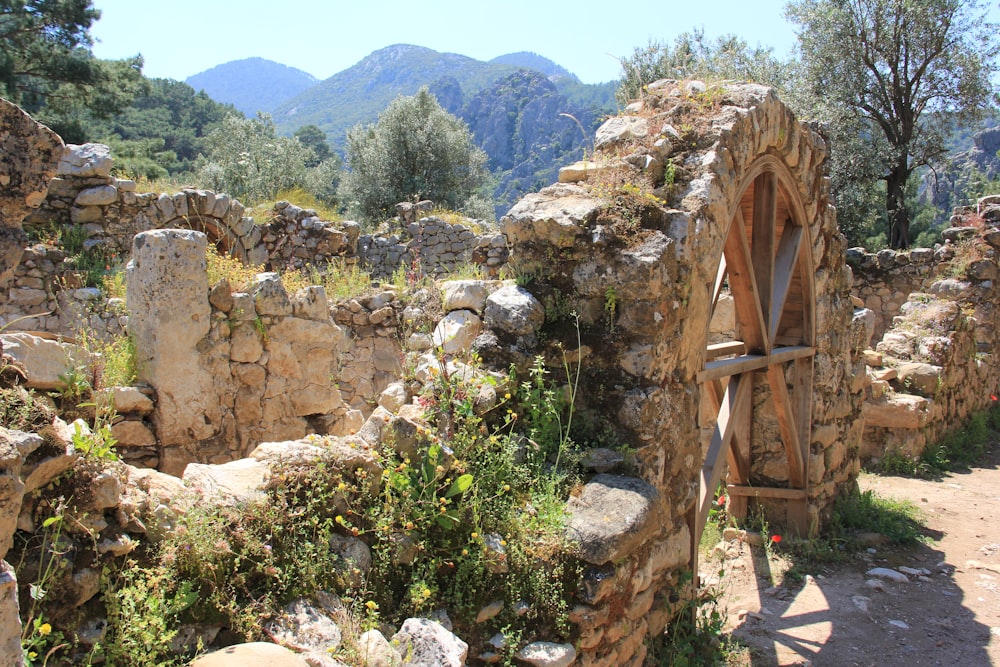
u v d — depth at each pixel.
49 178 2.34
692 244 4.59
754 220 6.00
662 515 4.46
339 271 13.91
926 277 14.33
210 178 27.61
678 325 4.60
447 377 4.01
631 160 4.86
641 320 4.31
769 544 6.83
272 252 15.02
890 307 14.80
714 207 4.73
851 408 7.94
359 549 3.13
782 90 20.05
